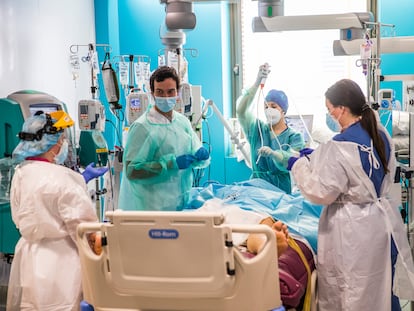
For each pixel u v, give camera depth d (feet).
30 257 7.25
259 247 6.75
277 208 8.89
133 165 9.16
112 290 6.23
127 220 5.87
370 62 9.68
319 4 15.88
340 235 7.49
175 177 9.45
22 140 7.35
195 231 5.73
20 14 10.73
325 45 15.96
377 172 7.54
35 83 11.36
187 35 15.35
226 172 15.61
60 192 7.07
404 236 8.00
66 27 12.88
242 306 5.93
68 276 7.23
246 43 16.31
